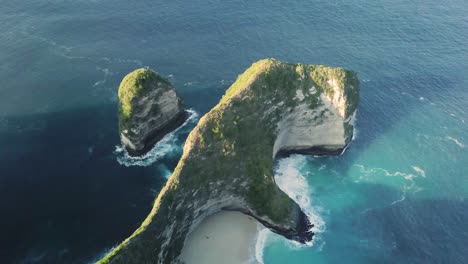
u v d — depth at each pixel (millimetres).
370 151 110938
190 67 133750
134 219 92812
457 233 92812
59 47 140375
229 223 93938
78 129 113062
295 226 93125
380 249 90312
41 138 110125
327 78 104062
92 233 89812
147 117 106375
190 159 86938
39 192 97500
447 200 99562
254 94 96562
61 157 105688
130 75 105562
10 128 112312
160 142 111438
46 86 125750
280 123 102375
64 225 91062
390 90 127750
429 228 93938
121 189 99062
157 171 103750
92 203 95688
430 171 106125
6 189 97750
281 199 93062
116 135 111938
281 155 110312
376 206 98562
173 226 83500
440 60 138375
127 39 144250
